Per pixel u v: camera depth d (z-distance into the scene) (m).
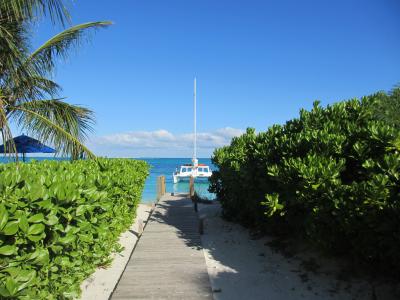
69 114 11.05
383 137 5.99
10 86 10.02
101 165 9.03
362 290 5.84
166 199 18.03
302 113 8.05
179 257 7.91
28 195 3.65
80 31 10.77
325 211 5.87
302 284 6.34
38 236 3.48
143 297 5.74
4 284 3.07
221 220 12.11
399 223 4.87
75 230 4.47
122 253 8.40
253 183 8.75
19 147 13.17
